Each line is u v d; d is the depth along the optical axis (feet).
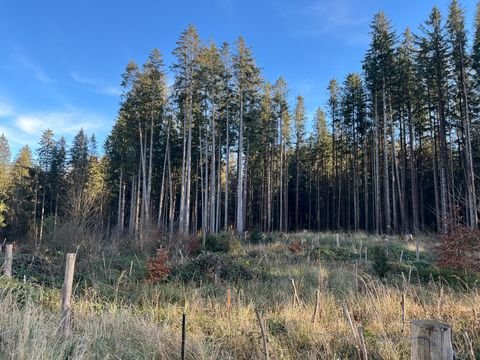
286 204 151.74
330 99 147.74
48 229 51.47
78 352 13.47
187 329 18.51
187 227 104.17
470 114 93.91
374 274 36.60
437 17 90.99
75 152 168.35
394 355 14.99
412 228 111.55
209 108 117.19
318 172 161.27
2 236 133.59
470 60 89.81
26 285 25.09
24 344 12.00
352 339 17.01
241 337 17.65
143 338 16.07
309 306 22.81
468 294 24.95
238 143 115.96
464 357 14.88
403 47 108.37
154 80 119.14
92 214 56.70
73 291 26.94
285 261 48.44
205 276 35.60
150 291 28.68
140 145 124.67
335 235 84.12
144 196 113.70
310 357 15.43
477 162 95.25
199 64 109.29
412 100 103.40
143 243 57.36
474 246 32.37
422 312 20.89
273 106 143.84
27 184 154.81
